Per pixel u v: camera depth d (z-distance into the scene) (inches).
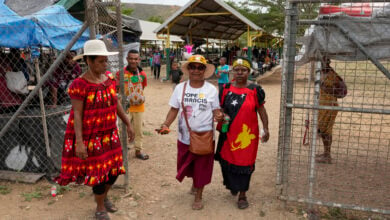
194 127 132.3
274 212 139.3
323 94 179.9
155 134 265.0
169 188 165.3
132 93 194.7
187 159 136.9
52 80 196.5
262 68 802.2
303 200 135.0
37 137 173.9
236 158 134.6
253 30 667.4
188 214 139.5
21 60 215.3
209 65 132.2
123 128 150.8
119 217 136.1
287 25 125.6
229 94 136.0
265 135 136.8
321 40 125.0
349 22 121.0
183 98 132.8
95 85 115.4
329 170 183.5
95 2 144.9
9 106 183.5
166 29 690.8
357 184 164.1
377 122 288.8
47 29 158.7
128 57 192.4
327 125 186.2
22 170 179.0
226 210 142.6
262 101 133.4
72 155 119.7
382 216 134.9
